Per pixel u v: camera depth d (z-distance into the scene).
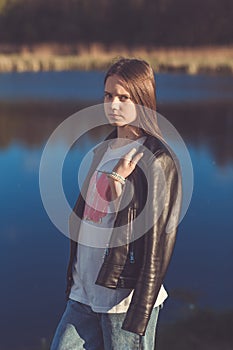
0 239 9.91
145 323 2.54
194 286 8.44
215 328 6.88
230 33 48.31
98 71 36.03
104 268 2.64
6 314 7.55
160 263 2.57
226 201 11.67
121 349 2.74
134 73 2.66
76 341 2.87
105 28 50.75
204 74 34.59
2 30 49.91
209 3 49.44
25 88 28.27
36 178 13.12
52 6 50.94
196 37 48.69
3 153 15.31
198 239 10.06
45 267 8.98
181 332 6.83
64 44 49.22
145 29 50.22
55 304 7.89
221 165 14.08
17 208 11.39
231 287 8.40
